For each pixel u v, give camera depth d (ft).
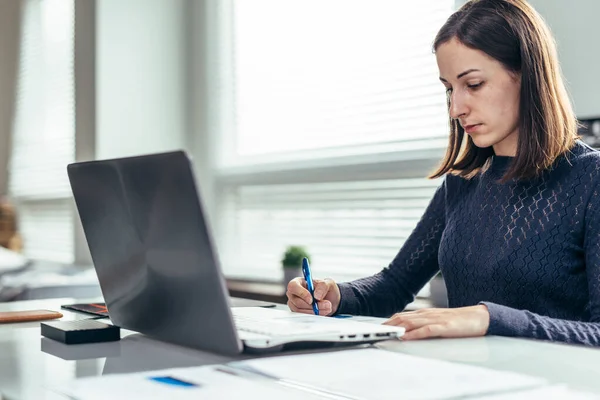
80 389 2.31
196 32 11.60
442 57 4.31
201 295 2.70
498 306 3.43
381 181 8.99
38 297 8.82
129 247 3.08
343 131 9.43
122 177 2.89
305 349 2.95
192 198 2.55
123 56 11.14
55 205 13.38
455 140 4.91
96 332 3.31
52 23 13.43
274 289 9.21
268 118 10.53
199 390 2.25
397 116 8.76
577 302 4.20
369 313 4.79
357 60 9.22
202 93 11.49
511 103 4.27
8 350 3.10
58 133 13.26
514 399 2.09
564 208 4.20
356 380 2.36
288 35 10.20
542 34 4.24
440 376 2.41
